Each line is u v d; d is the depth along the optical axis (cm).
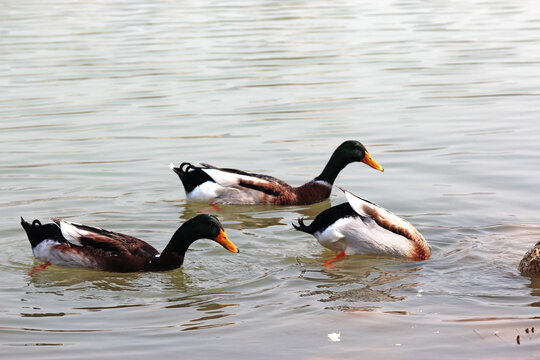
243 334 905
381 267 1141
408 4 3806
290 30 3125
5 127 1920
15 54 2750
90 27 3266
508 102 2081
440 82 2317
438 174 1560
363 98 2161
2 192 1477
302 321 941
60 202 1427
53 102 2141
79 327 931
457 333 897
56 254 1167
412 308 977
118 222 1345
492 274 1095
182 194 1509
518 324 918
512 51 2703
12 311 986
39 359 843
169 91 2248
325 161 1686
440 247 1213
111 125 1938
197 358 845
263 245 1254
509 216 1325
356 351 855
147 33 3098
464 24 3253
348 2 3878
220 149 1758
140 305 1007
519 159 1622
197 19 3412
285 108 2073
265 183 1517
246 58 2642
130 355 852
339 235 1183
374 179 1560
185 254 1213
